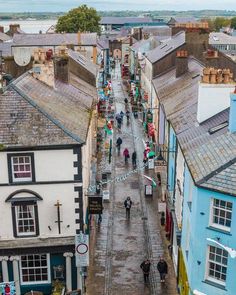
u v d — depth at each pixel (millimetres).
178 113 28984
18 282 22906
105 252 26938
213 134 21781
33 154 21328
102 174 37062
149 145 43125
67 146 21344
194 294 19531
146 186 34250
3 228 22203
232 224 17922
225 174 18141
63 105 26422
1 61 41312
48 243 22312
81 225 22609
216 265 19156
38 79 28469
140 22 170750
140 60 71250
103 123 53281
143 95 61469
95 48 65562
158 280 24391
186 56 40531
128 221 30750
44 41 65000
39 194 21922
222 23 167750
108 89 72250
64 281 23234
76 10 108438
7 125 21594
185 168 21766
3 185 21562
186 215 21516
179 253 23188
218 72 23969
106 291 23312
